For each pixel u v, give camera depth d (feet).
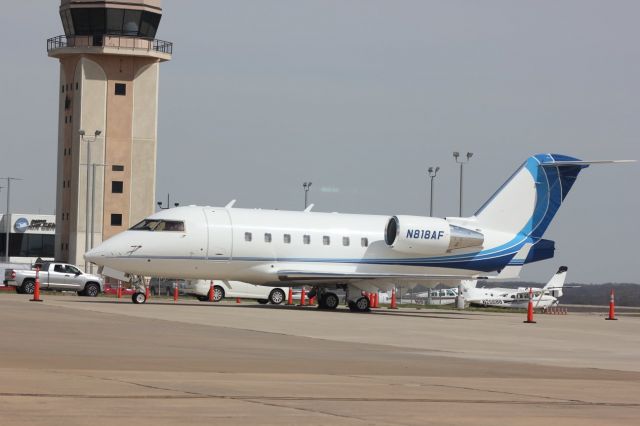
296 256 298.97
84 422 72.49
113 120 625.82
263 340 167.53
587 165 323.16
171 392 92.17
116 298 388.37
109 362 120.06
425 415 84.48
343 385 104.68
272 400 89.71
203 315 235.81
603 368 144.25
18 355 123.85
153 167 633.61
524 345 184.65
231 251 291.58
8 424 70.54
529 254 320.70
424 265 310.65
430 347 170.40
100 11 612.70
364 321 242.37
